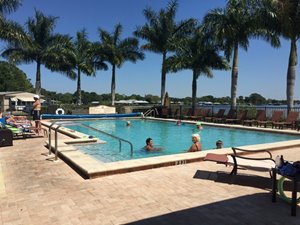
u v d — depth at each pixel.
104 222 3.87
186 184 5.48
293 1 16.45
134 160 6.88
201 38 24.05
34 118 13.28
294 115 15.94
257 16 18.25
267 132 14.78
